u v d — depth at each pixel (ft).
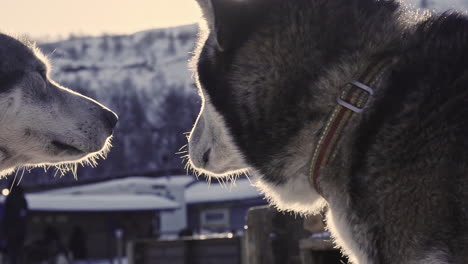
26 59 5.04
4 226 16.88
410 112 3.33
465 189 3.15
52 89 5.17
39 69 5.09
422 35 3.49
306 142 3.58
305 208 3.89
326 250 4.82
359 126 3.44
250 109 3.67
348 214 3.46
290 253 5.22
